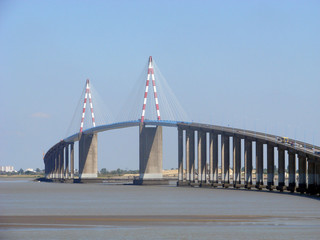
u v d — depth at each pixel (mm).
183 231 55625
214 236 52531
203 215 71688
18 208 83812
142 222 63188
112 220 65250
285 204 91375
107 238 51344
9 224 61000
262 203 94188
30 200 106125
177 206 88188
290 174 135500
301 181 131000
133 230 56250
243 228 57875
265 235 53094
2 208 83812
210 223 62281
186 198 112000
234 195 123062
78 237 51781
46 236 52312
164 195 126000
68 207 86125
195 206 88000
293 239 51031
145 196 121750
